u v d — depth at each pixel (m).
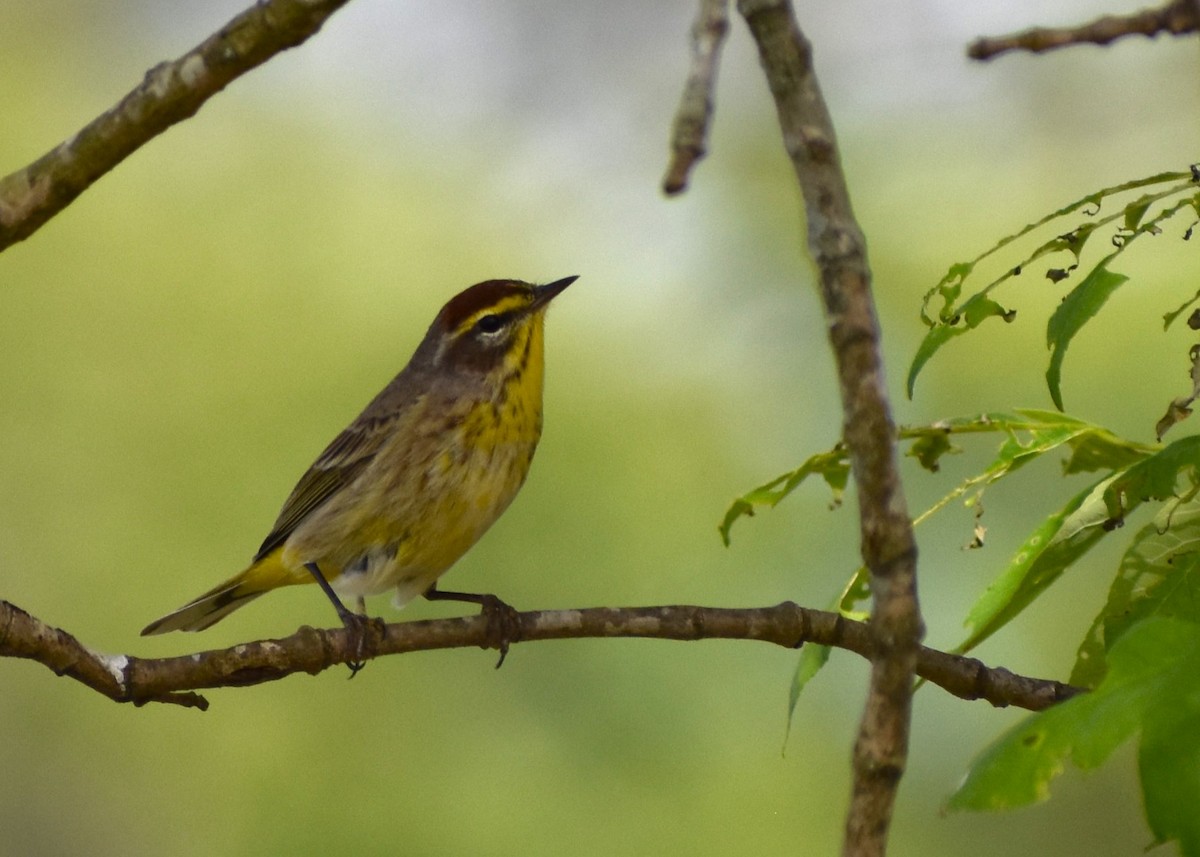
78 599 15.51
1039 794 3.51
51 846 14.84
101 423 16.17
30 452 15.98
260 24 5.03
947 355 12.96
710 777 12.73
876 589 3.77
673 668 13.08
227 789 14.27
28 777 15.09
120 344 16.58
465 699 13.62
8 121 18.05
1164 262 12.84
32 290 16.70
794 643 6.34
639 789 12.80
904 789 12.43
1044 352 12.80
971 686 6.19
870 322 3.76
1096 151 14.74
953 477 12.00
